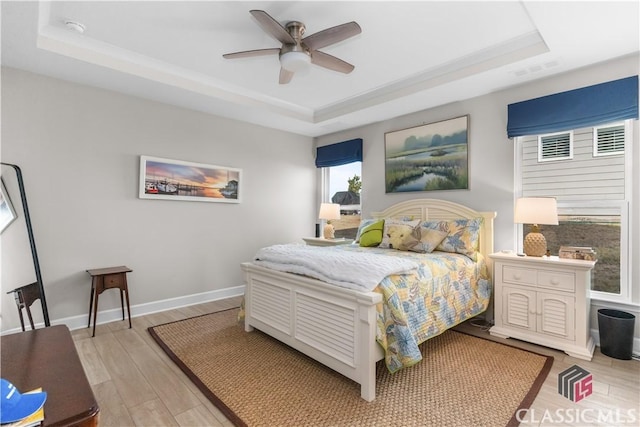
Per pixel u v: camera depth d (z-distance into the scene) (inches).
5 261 109.3
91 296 120.7
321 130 195.0
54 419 32.7
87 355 100.8
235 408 73.4
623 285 104.8
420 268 95.2
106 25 94.5
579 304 99.0
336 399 76.8
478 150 137.6
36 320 115.5
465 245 123.6
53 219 119.0
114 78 120.0
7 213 109.6
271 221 189.9
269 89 145.6
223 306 154.0
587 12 79.1
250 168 179.6
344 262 89.0
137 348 106.1
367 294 75.9
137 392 80.3
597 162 110.3
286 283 101.1
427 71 125.7
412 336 79.3
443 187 148.0
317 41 85.7
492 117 133.5
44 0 81.3
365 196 182.7
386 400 76.3
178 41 103.8
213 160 163.9
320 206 200.7
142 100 140.6
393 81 136.0
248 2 83.2
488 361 96.0
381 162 174.6
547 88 118.7
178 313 142.9
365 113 160.7
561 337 102.3
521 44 103.1
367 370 75.5
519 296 111.5
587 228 112.7
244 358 98.3
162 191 145.9
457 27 94.6
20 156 112.4
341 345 82.4
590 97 107.7
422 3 83.1
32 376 41.3
